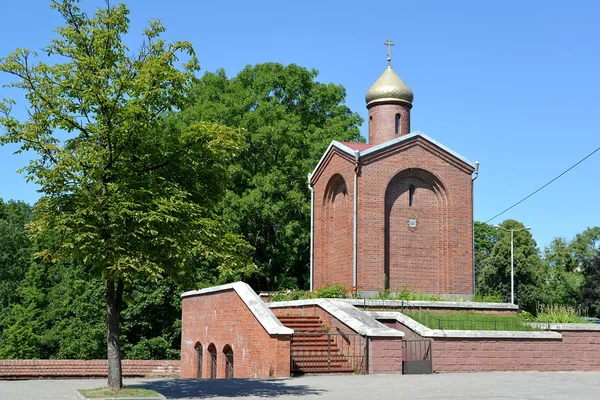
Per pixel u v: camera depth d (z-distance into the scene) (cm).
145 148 1744
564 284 8569
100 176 1708
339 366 2278
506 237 7969
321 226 3634
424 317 2714
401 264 3334
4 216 7331
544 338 2511
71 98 1727
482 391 1738
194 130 1798
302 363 2253
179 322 4462
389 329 2264
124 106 1712
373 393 1691
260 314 2320
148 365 3734
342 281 3422
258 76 5034
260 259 4806
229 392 1738
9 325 5706
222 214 4431
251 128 4612
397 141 3366
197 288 1873
